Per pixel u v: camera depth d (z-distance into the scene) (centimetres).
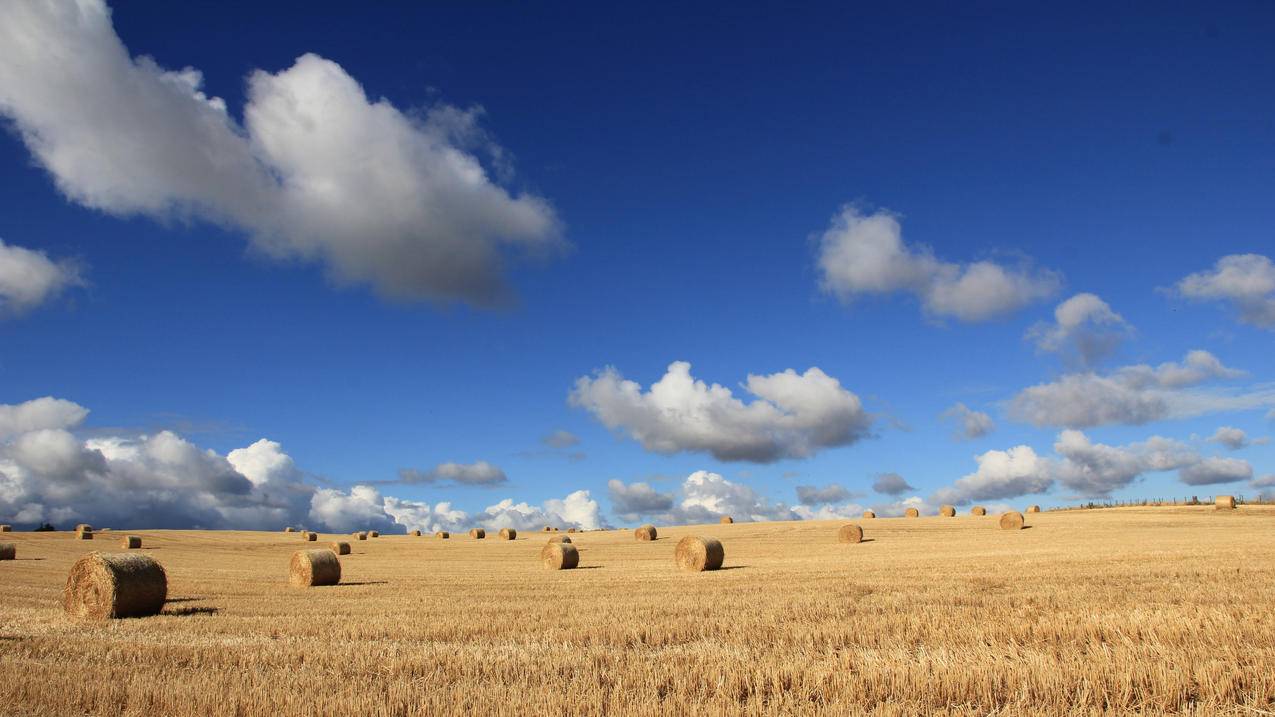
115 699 903
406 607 1848
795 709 805
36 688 949
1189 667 909
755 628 1340
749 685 916
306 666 1087
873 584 2073
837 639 1216
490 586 2480
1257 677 869
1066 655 1003
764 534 6253
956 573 2339
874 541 5019
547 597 2034
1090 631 1179
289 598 2183
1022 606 1516
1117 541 3878
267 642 1295
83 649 1245
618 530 8500
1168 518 6159
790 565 3158
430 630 1411
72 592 1855
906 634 1232
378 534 7731
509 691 898
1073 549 3341
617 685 910
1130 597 1622
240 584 2753
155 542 6338
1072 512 7950
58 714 857
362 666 1079
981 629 1242
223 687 944
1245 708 789
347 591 2411
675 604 1738
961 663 952
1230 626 1173
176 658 1161
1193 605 1453
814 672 933
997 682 866
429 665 1067
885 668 945
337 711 830
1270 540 3572
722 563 3291
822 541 5381
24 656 1191
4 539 6384
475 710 812
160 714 845
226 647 1242
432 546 6341
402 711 833
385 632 1407
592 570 3391
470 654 1141
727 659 1051
